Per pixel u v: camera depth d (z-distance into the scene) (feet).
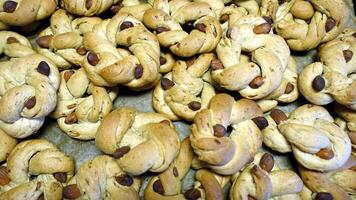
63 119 1.31
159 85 1.34
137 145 1.16
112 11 1.42
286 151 1.27
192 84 1.29
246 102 1.26
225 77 1.24
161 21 1.30
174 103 1.30
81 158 1.32
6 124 1.20
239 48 1.28
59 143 1.34
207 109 1.21
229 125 1.27
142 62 1.23
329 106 1.39
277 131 1.26
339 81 1.25
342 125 1.34
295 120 1.28
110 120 1.19
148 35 1.26
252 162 1.24
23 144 1.23
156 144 1.16
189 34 1.29
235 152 1.18
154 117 1.28
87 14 1.37
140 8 1.40
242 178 1.18
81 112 1.27
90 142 1.34
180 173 1.22
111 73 1.19
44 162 1.19
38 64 1.23
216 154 1.13
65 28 1.37
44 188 1.18
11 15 1.32
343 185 1.23
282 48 1.30
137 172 1.15
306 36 1.39
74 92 1.30
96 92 1.27
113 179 1.18
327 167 1.20
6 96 1.16
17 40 1.37
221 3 1.46
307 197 1.23
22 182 1.20
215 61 1.28
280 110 1.33
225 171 1.18
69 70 1.34
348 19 1.45
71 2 1.34
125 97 1.41
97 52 1.25
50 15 1.42
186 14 1.34
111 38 1.30
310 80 1.29
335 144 1.21
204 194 1.19
